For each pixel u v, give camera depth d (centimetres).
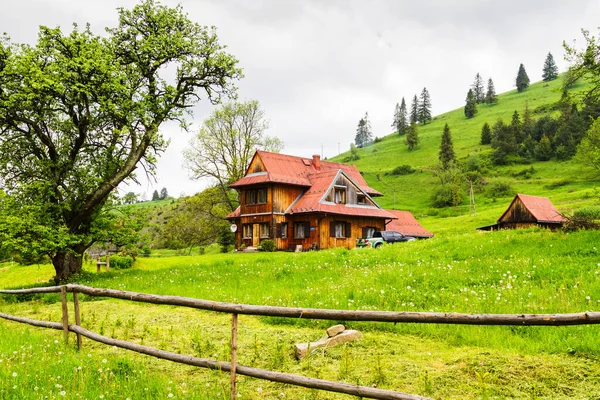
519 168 13175
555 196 8731
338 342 878
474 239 2222
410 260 1852
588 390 598
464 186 11988
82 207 2439
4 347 883
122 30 2597
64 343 909
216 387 669
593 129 7256
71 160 2434
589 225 2081
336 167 5591
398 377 683
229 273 1988
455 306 1077
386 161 17775
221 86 2798
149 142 2588
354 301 1218
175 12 2659
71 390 633
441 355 789
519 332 898
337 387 521
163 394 619
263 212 4588
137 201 2720
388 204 12162
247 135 6044
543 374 659
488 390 614
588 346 751
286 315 596
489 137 16725
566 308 983
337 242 4428
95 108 2414
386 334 952
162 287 1714
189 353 857
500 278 1368
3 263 4728
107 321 1191
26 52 2244
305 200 4544
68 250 2248
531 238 2000
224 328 1059
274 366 755
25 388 634
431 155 17100
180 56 2659
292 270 1894
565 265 1427
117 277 2208
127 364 736
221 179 5997
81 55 2264
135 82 2589
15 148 2389
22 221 2050
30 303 1723
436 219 9188
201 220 6412
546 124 14812
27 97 2134
